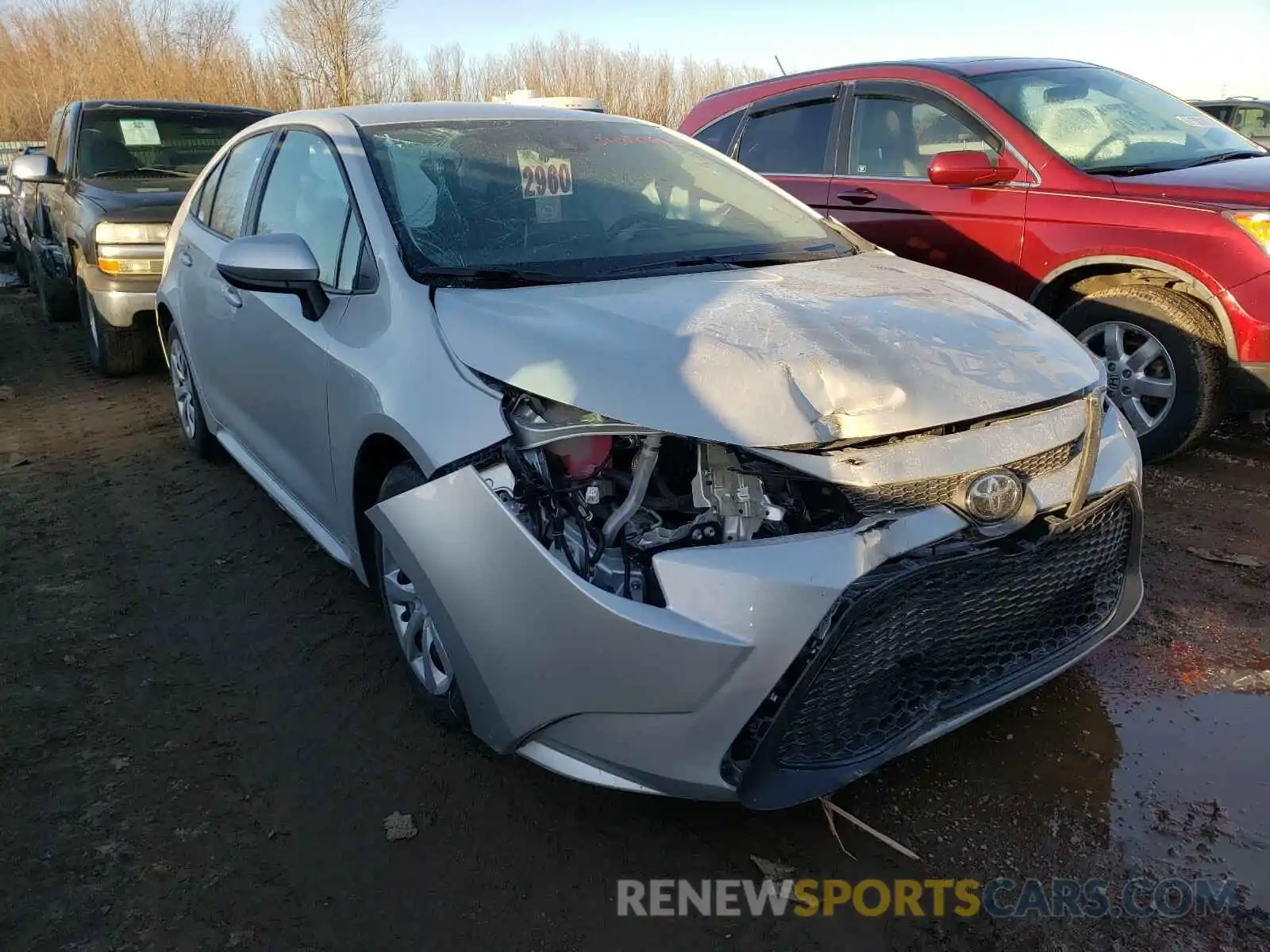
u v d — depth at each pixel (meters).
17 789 2.60
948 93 5.31
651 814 2.51
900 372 2.30
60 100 30.45
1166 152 5.09
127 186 7.18
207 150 8.02
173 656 3.24
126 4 30.28
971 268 5.14
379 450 2.81
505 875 2.32
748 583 2.08
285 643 3.31
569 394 2.25
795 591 2.08
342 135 3.38
